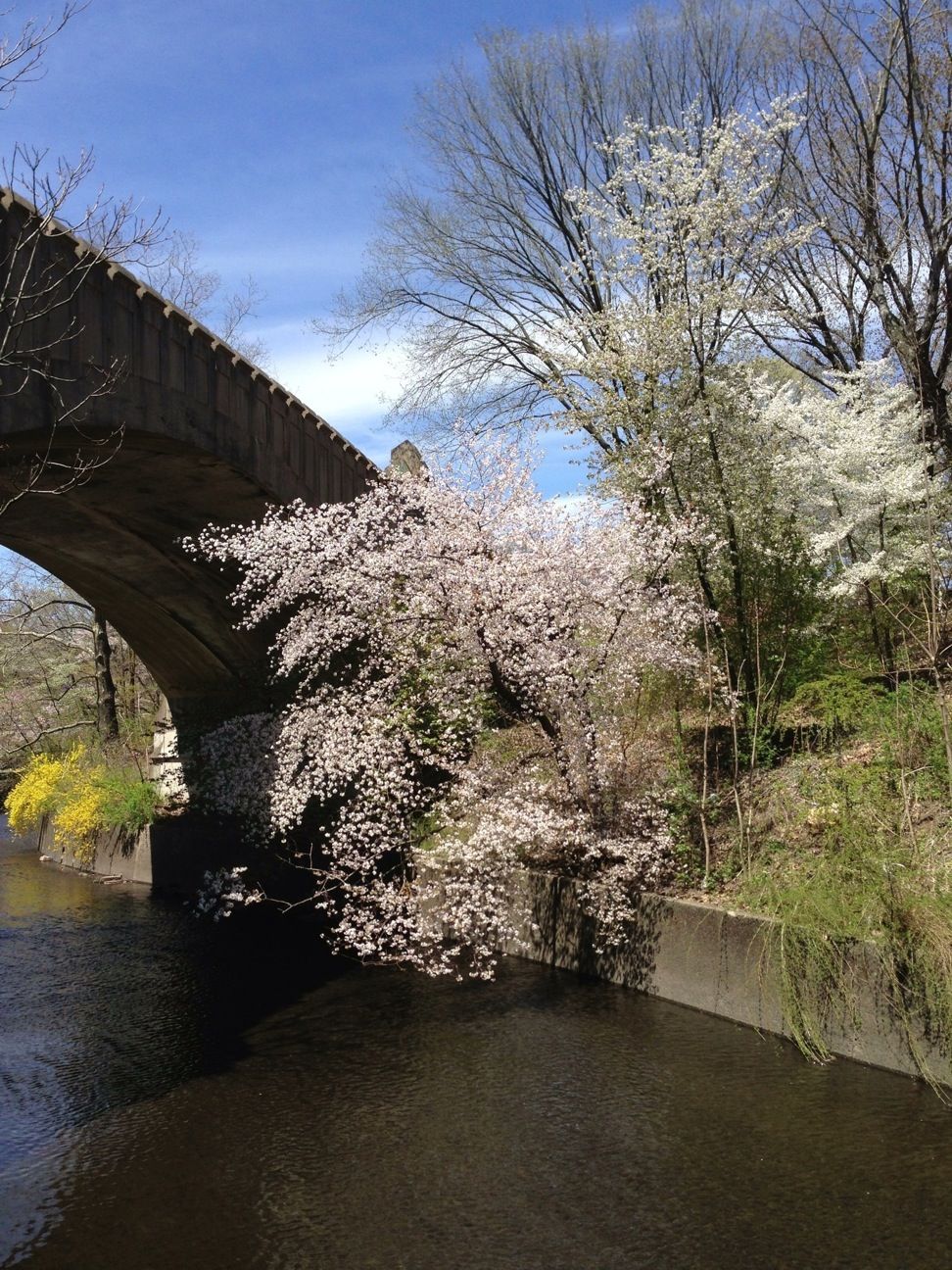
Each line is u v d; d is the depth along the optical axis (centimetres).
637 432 1215
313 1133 732
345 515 1137
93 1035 973
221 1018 1009
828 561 1205
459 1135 714
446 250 1941
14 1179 678
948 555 1101
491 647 1041
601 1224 593
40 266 886
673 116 1881
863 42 1326
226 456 1227
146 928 1458
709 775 1098
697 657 1080
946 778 891
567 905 1073
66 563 1614
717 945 894
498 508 1068
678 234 1241
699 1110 717
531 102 1895
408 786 1135
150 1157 705
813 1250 555
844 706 1020
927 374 1220
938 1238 558
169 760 1911
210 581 1606
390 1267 562
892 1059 739
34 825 2492
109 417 994
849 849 834
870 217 1266
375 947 1148
